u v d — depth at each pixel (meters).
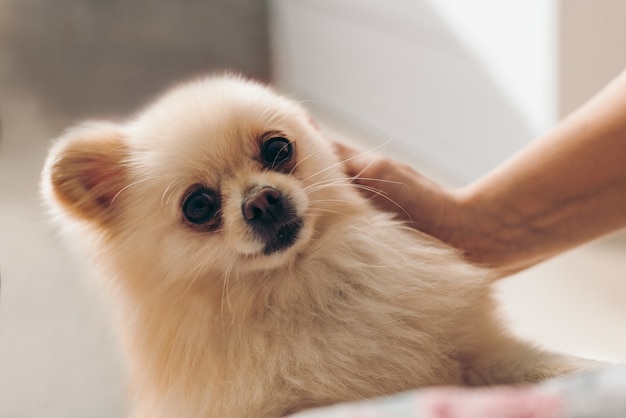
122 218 0.44
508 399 0.27
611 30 0.74
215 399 0.41
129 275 0.44
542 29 0.76
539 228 0.46
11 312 0.75
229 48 1.41
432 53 0.94
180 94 0.47
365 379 0.40
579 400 0.26
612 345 0.64
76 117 1.18
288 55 1.33
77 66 1.35
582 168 0.44
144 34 1.46
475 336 0.42
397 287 0.42
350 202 0.45
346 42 1.11
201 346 0.42
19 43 1.44
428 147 0.99
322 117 1.17
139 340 0.43
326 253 0.43
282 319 0.42
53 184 0.44
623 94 0.42
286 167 0.45
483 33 0.84
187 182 0.43
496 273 0.47
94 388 0.66
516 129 0.83
